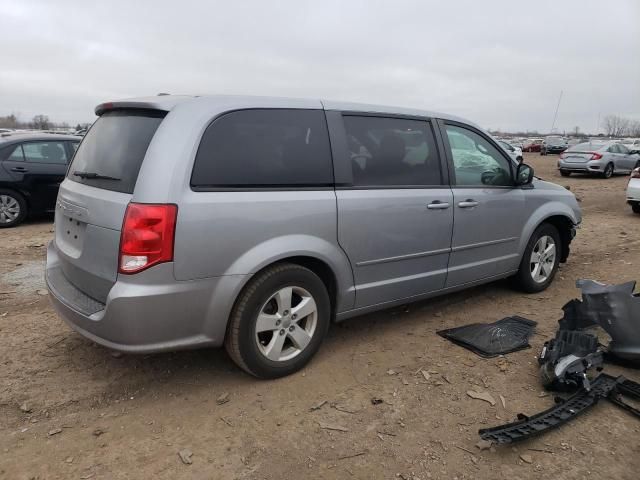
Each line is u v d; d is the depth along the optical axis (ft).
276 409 10.41
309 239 11.26
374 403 10.65
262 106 11.11
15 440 9.39
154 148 9.80
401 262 13.21
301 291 11.44
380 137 12.88
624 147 71.05
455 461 8.98
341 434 9.67
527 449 9.29
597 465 8.89
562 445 9.39
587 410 10.40
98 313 10.08
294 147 11.32
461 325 14.79
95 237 10.18
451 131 14.65
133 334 9.70
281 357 11.48
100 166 10.88
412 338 13.85
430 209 13.52
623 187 55.93
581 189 53.83
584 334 12.10
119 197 9.89
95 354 12.63
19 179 28.89
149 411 10.34
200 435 9.58
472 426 9.98
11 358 12.40
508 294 17.49
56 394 10.87
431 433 9.74
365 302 12.79
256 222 10.48
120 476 8.52
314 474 8.63
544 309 16.12
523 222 16.43
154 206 9.47
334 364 12.28
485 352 12.94
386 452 9.20
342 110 12.32
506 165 15.93
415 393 11.09
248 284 10.66
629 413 10.36
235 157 10.48
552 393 11.15
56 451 9.11
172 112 10.17
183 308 9.94
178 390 11.09
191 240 9.75
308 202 11.21
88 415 10.18
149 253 9.47
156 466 8.77
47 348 12.94
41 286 17.92
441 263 14.23
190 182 9.87
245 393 10.98
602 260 22.53
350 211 11.89
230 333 10.72
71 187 11.61
